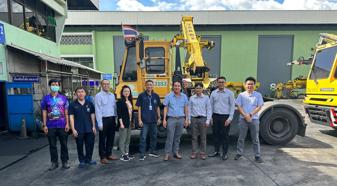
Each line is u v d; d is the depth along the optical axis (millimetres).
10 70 8875
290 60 28188
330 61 7344
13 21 10156
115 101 5508
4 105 8523
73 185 4277
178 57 7059
